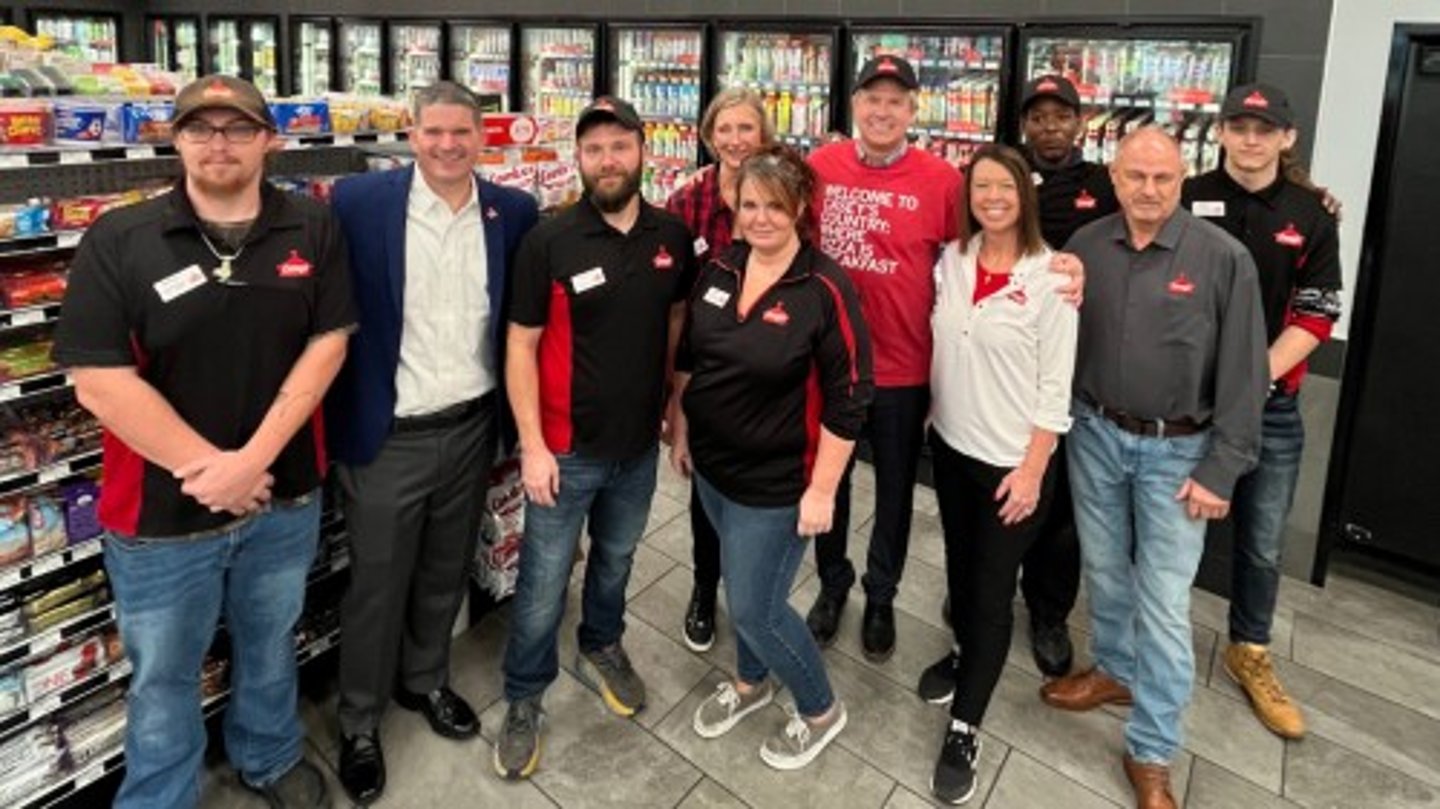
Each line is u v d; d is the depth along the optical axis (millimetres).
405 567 2264
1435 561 3262
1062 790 2373
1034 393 2123
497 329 2238
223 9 7648
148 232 1681
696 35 4859
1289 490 2594
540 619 2320
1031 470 2123
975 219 2205
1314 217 2375
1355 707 2725
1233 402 2098
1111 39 3404
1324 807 2340
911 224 2510
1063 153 2760
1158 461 2201
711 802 2311
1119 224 2197
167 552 1811
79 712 2133
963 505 2330
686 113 4980
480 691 2699
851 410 1979
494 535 2867
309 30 7043
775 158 1922
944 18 3838
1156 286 2125
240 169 1696
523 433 2172
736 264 1995
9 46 2383
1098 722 2619
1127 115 3654
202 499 1751
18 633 1968
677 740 2521
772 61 4566
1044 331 2072
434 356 2146
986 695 2324
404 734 2508
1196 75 3475
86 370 1669
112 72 2336
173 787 1982
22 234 1895
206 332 1731
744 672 2549
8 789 1973
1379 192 3039
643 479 2373
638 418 2223
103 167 2248
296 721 2238
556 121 3146
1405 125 2990
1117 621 2541
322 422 2047
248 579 1980
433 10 6059
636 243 2104
